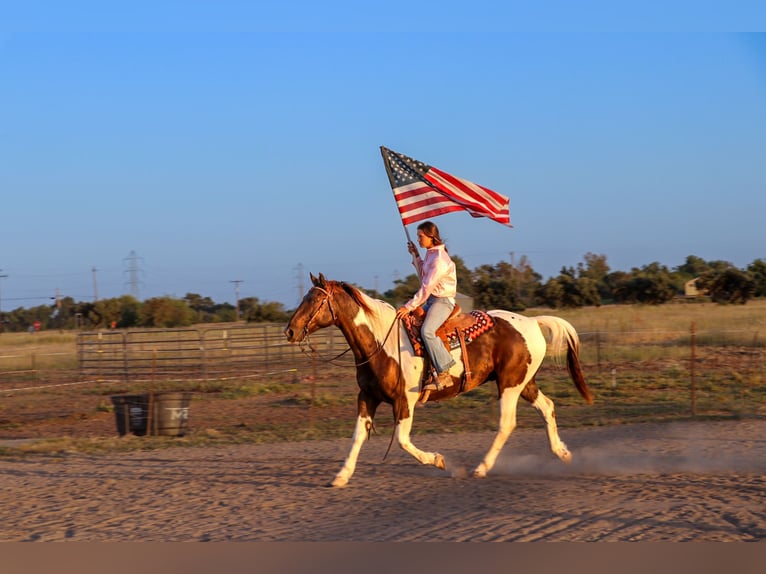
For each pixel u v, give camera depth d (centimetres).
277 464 1062
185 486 927
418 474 960
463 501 802
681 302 5847
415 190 1020
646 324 3528
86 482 977
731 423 1318
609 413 1497
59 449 1270
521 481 900
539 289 5862
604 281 6938
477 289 5531
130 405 1445
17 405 2002
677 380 1933
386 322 897
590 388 1875
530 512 742
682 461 995
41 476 1028
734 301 5209
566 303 5697
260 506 808
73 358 3212
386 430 1388
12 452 1238
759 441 1130
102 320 6000
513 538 658
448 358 889
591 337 2852
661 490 820
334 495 848
